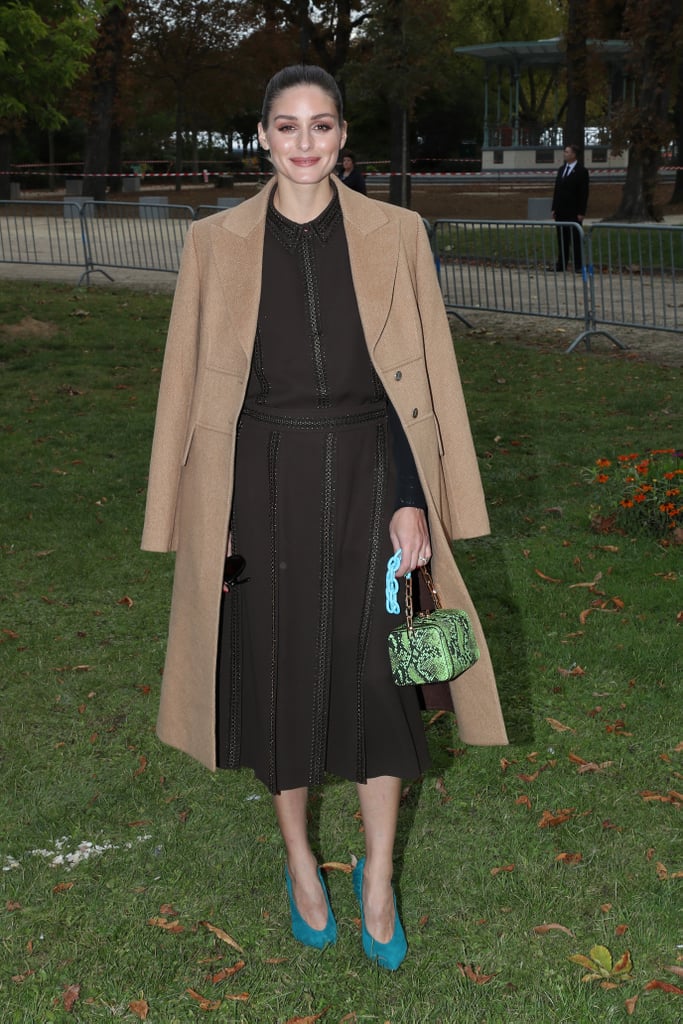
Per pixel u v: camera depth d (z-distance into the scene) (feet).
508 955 9.20
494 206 108.37
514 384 32.99
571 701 13.70
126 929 9.61
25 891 10.13
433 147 206.59
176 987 8.92
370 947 9.09
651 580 17.53
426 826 11.07
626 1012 8.55
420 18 100.12
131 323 43.70
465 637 8.30
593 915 9.70
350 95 102.47
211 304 8.40
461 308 44.11
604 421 28.22
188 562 8.87
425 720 13.34
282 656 8.56
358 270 8.23
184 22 150.41
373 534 8.41
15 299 48.65
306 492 8.29
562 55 149.28
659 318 41.83
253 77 154.92
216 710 9.00
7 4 42.80
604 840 10.78
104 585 17.80
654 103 84.79
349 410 8.33
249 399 8.43
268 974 9.04
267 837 10.93
